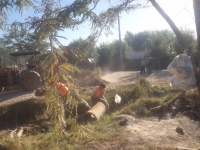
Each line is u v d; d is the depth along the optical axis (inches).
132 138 241.9
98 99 381.7
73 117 91.9
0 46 701.3
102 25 148.1
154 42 1119.6
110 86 525.0
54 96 86.4
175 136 252.5
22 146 231.5
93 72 574.6
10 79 525.3
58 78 88.0
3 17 132.6
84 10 126.3
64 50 91.4
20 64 641.6
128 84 500.1
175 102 359.3
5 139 244.5
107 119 331.6
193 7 142.5
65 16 118.9
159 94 428.5
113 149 214.2
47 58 90.0
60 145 222.5
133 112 340.5
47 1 118.2
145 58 759.1
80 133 93.0
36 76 503.8
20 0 126.4
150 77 650.2
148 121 312.7
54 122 88.3
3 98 478.0
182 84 213.3
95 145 221.3
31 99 424.5
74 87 89.9
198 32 141.2
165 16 149.3
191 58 151.3
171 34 1050.7
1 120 392.5
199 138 252.8
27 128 326.6
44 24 102.0
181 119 317.4
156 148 212.1
